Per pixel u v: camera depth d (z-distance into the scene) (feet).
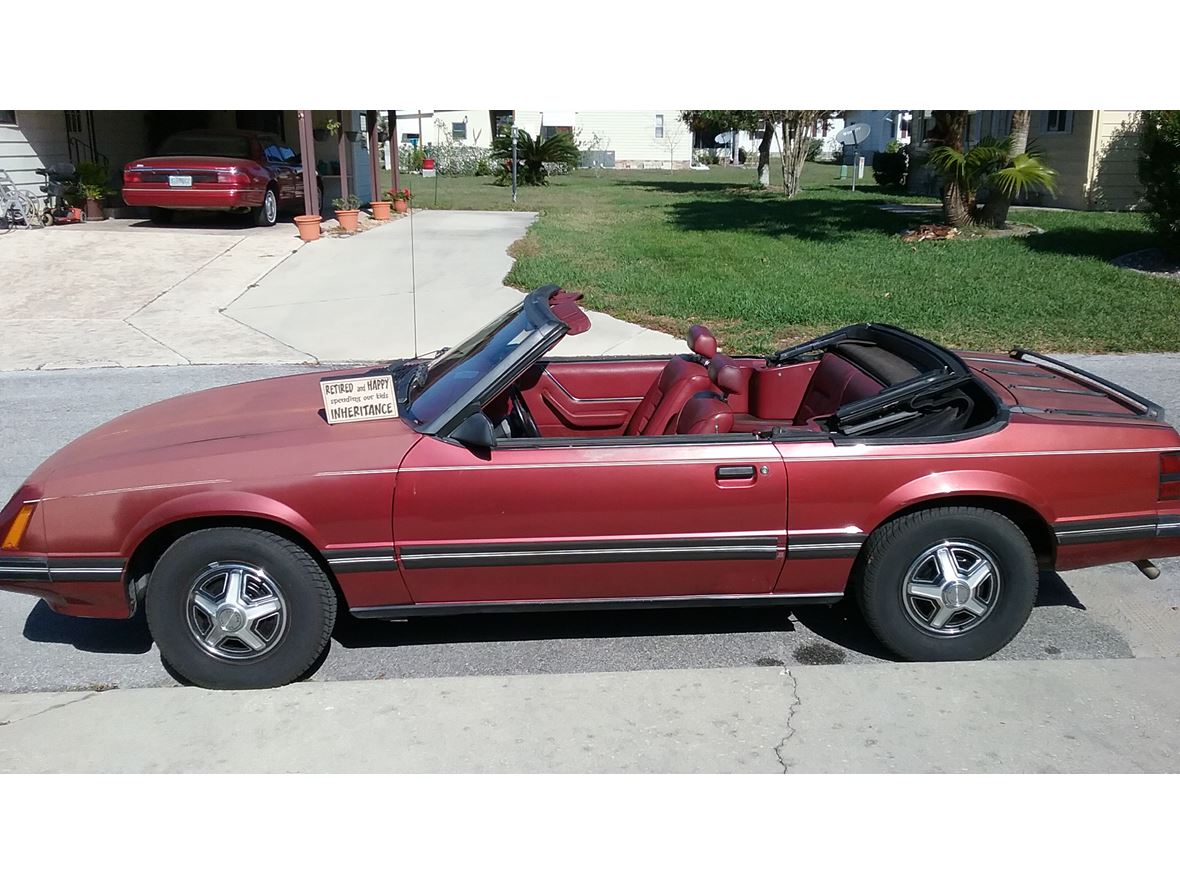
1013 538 13.24
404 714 12.26
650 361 17.20
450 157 128.67
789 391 17.02
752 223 65.77
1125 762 11.18
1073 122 70.28
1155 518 13.57
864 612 13.69
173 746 11.71
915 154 97.96
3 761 11.46
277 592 12.85
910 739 11.62
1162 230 45.65
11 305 39.75
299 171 64.95
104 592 12.84
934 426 13.70
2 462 22.61
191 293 41.52
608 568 13.16
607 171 146.10
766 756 11.35
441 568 12.96
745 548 13.14
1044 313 36.37
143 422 14.66
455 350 15.56
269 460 12.75
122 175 65.98
